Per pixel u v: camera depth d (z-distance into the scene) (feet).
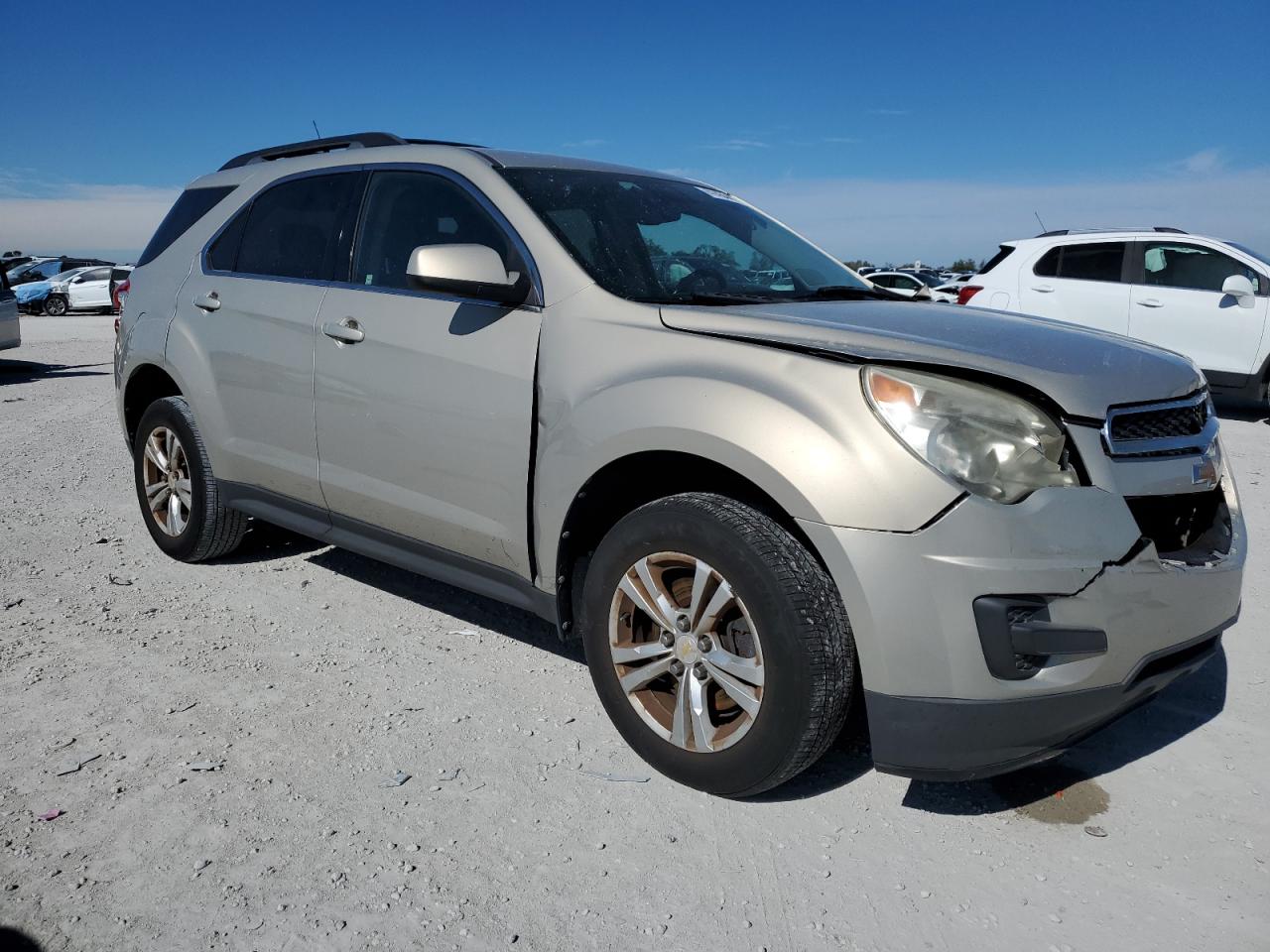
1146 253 32.63
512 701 10.63
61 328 74.74
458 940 6.95
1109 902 7.53
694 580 8.62
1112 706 7.97
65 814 8.31
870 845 8.20
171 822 8.23
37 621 12.56
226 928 7.00
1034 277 34.17
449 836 8.15
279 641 12.12
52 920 7.04
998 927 7.23
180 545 14.64
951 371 7.85
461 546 10.67
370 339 11.23
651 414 8.61
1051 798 8.97
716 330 8.87
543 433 9.56
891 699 7.72
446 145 11.81
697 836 8.25
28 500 18.85
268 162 14.26
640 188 11.97
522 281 9.93
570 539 9.67
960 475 7.50
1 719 9.94
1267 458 24.76
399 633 12.47
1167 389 8.59
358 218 12.07
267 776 8.98
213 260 14.02
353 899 7.33
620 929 7.10
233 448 13.33
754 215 13.12
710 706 8.81
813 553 8.07
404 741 9.71
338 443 11.75
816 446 7.77
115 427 28.07
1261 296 30.83
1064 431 7.77
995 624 7.41
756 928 7.15
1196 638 8.34
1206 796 9.03
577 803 8.68
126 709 10.22
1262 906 7.50
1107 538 7.67
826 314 9.50
